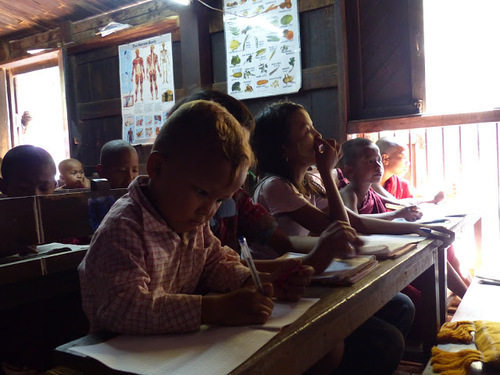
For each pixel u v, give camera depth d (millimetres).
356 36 4023
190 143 914
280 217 1880
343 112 3982
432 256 1930
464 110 3629
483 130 3863
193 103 968
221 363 775
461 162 3975
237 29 4383
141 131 5066
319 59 4125
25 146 2082
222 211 1576
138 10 5012
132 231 962
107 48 5254
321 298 1120
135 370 756
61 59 5406
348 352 1732
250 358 795
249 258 993
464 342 1520
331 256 1321
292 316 989
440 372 1354
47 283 1530
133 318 892
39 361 1628
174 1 4355
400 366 2291
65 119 5469
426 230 2008
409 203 3287
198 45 4492
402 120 3803
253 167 2074
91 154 5527
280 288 1108
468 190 3955
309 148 1938
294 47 4145
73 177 3994
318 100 4148
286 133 1924
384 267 1412
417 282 2486
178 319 901
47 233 1575
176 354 815
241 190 1687
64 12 5336
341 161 3037
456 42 3857
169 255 1030
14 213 1492
